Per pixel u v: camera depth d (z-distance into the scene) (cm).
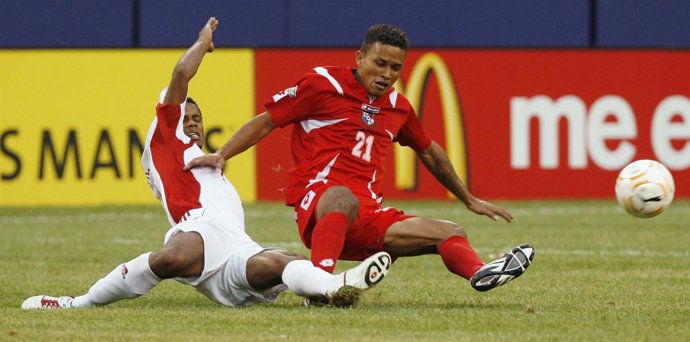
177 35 6788
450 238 2639
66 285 3183
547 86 6719
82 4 6756
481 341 2128
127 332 2216
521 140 6694
